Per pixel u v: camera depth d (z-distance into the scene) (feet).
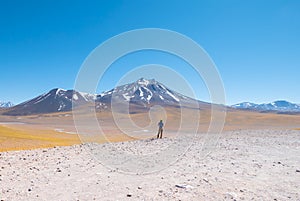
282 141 78.02
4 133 138.92
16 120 531.50
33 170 35.45
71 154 50.42
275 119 443.73
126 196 25.20
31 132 185.98
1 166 37.40
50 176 32.32
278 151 57.06
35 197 24.29
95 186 28.43
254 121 393.50
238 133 114.42
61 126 324.39
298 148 62.08
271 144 70.23
